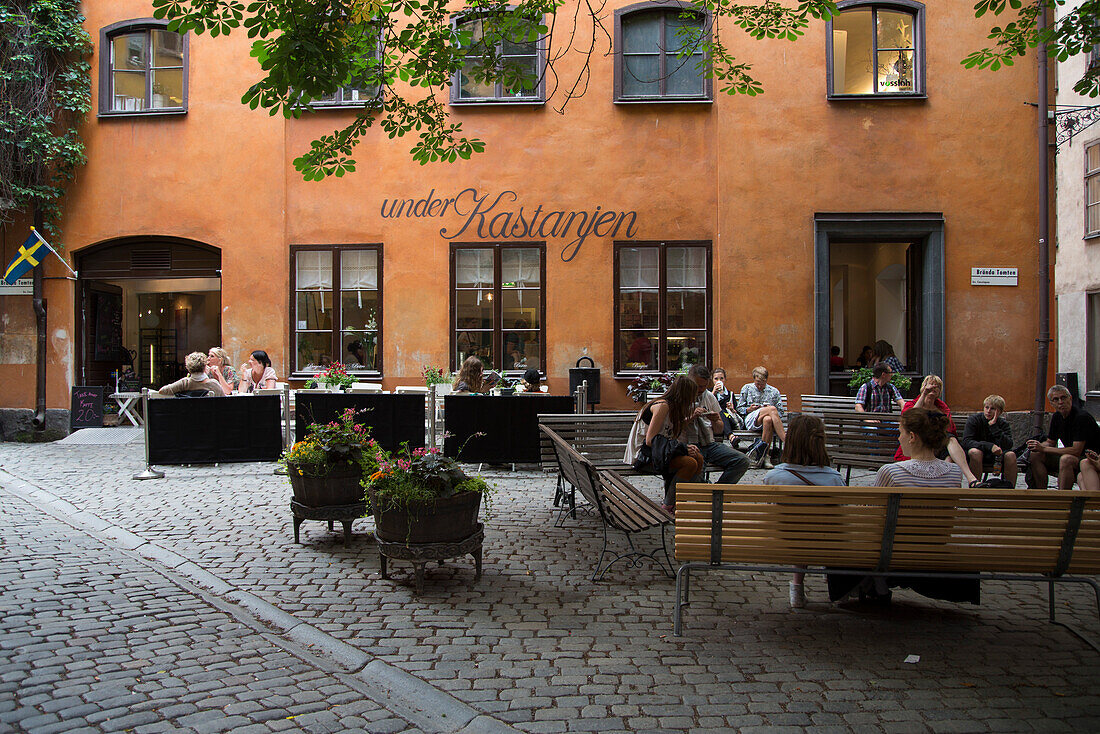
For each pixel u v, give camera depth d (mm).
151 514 7297
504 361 13320
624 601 4934
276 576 5395
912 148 12875
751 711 3383
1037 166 12805
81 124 13797
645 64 13219
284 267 13453
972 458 7828
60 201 13805
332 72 6547
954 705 3451
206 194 13586
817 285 12852
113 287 14953
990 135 12844
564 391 13195
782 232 12930
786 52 12945
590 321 13211
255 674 3713
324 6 6445
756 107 12961
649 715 3342
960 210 12844
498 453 9367
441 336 13312
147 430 9320
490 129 13312
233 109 13578
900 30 12984
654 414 6469
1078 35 7836
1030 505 4035
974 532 4094
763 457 9992
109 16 13719
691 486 4164
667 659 3973
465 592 5086
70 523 6949
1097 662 3965
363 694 3531
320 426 6324
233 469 9844
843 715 3352
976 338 12797
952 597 4555
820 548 4191
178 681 3600
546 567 5688
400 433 9445
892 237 13008
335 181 13461
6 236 13781
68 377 13789
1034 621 4617
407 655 4004
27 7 13461
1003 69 12828
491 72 7891
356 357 13461
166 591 5000
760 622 4562
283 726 3174
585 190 13250
